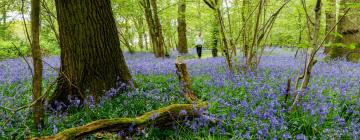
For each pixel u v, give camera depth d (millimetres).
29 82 7953
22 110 5316
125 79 6527
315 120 4719
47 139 3902
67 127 4902
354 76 8219
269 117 4520
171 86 6641
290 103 5504
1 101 5871
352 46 5168
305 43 5457
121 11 18266
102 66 6156
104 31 6168
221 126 4586
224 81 6977
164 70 8992
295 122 4738
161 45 17062
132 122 4391
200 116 4660
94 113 5348
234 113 5000
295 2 7941
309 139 4504
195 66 10938
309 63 5172
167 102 5871
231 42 8492
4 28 16266
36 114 4793
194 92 6570
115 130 4320
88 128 4121
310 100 5504
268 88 6211
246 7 8992
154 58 16156
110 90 6164
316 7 4961
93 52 6031
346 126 4609
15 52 17078
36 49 4609
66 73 6008
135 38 37031
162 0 20250
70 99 5594
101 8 6109
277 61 12891
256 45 8539
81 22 5914
